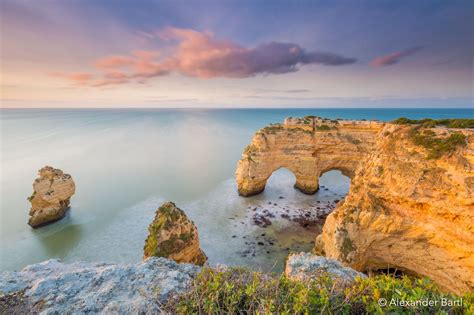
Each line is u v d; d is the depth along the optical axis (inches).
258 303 174.2
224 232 1139.3
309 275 296.7
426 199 589.0
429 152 617.6
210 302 181.3
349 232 705.0
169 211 705.6
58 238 1070.4
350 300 172.9
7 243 1037.2
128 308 192.9
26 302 205.6
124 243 1035.9
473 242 525.3
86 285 231.6
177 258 671.1
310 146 1525.6
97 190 1604.3
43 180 1162.6
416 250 646.5
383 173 699.4
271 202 1482.5
